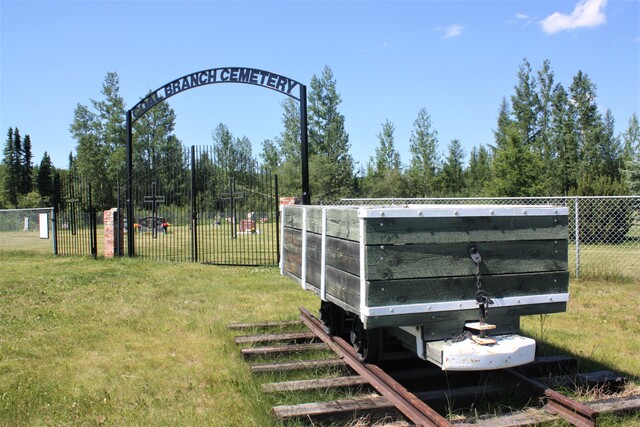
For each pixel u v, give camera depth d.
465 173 58.66
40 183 72.38
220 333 6.50
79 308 8.02
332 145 53.19
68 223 20.14
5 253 17.12
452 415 3.89
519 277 3.88
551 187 41.84
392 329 4.54
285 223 6.20
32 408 4.17
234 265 12.99
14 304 8.40
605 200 15.96
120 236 15.37
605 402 3.86
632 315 7.49
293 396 4.24
